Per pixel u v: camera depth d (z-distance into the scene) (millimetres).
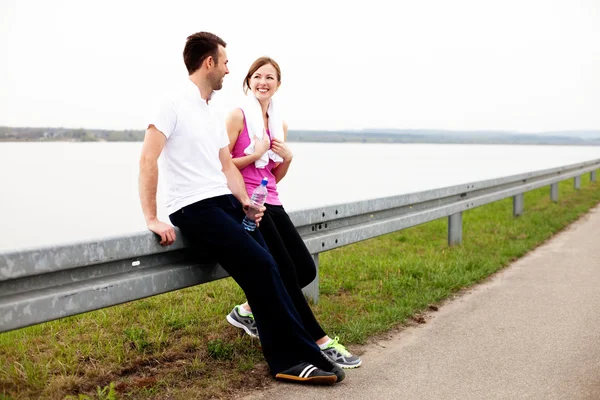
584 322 5055
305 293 5402
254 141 4352
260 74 4414
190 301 5332
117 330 4520
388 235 9672
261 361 4082
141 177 3604
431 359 4207
